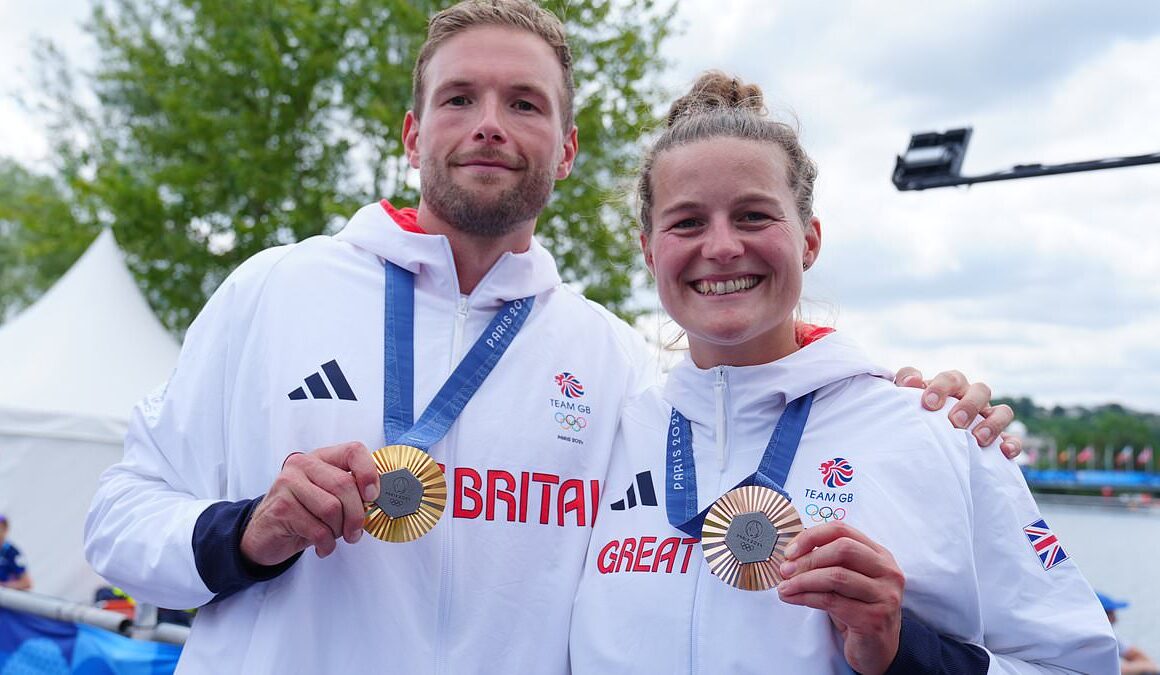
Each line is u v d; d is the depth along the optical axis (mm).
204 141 11352
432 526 1657
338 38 10812
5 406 6688
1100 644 1516
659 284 1746
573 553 1866
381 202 2146
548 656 1782
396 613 1702
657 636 1618
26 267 21281
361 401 1828
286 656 1650
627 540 1785
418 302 1993
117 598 5594
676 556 1685
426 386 1903
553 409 1960
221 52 11398
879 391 1716
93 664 3125
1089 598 1578
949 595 1519
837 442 1677
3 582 6285
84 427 6969
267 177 10758
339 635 1693
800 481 1657
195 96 11461
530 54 2010
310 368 1829
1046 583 1571
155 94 11789
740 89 1942
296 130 11242
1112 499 59625
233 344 1872
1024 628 1548
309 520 1500
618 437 2010
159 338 8305
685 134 1752
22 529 6699
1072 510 52531
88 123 14789
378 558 1723
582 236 9000
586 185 9047
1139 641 11359
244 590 1717
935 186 5898
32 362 7254
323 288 1935
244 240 11242
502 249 2062
